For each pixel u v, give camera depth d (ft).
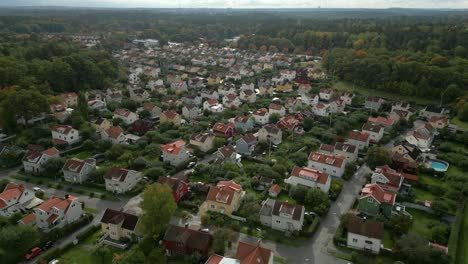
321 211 267.39
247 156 365.20
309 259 224.94
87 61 613.11
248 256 200.44
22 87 492.54
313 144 391.45
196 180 318.65
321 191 283.59
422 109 532.32
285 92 622.13
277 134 397.19
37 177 324.80
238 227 251.39
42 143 383.45
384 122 452.35
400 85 609.42
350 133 399.65
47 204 254.68
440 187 307.17
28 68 551.59
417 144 404.16
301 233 245.65
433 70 601.62
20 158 354.54
